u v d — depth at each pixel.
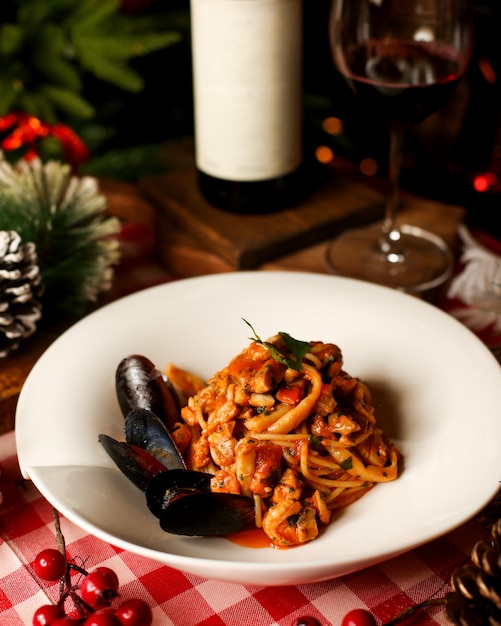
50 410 0.60
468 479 0.56
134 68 0.98
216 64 0.74
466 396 0.61
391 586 0.57
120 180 0.96
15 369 0.68
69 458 0.58
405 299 0.67
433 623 0.55
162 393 0.62
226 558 0.55
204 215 0.81
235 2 0.72
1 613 0.56
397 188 0.79
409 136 1.02
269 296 0.68
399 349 0.65
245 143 0.77
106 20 0.92
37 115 0.93
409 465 0.59
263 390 0.58
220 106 0.76
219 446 0.59
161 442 0.59
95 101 1.02
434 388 0.62
